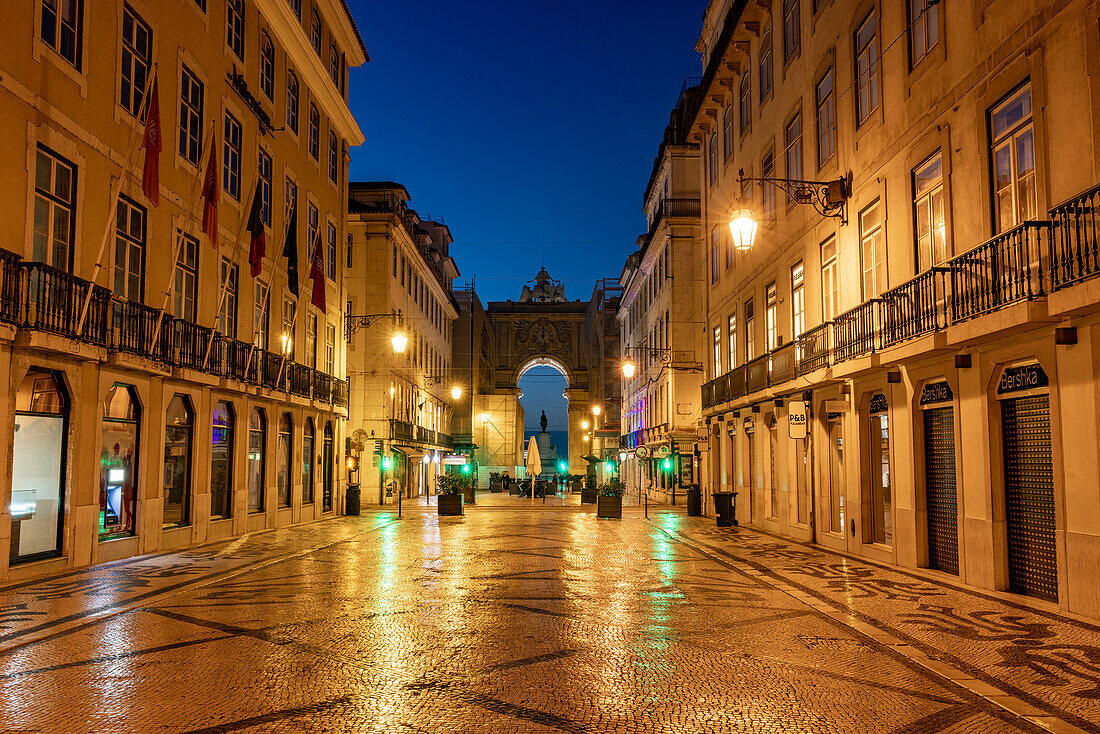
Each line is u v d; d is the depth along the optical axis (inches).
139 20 575.8
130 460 565.6
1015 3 375.6
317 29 992.2
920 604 360.8
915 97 477.4
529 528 844.6
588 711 205.0
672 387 1398.9
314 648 274.5
